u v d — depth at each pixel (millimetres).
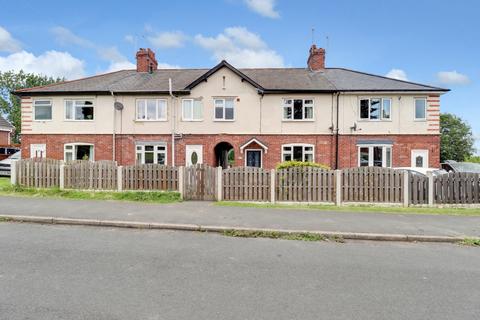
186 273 4672
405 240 6859
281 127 20266
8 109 54125
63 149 21141
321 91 19766
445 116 46031
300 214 8875
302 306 3699
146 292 3992
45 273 4566
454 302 3879
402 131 19766
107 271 4688
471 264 5332
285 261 5320
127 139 20844
